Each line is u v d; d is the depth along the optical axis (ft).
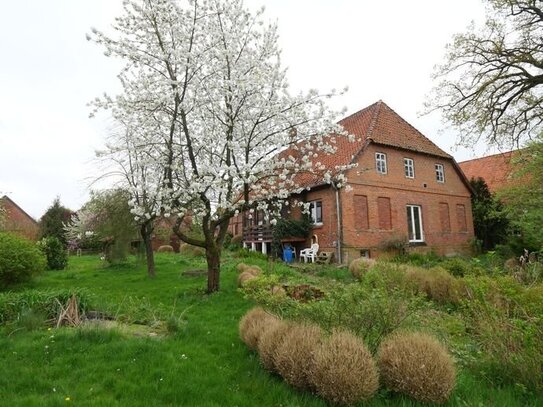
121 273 58.03
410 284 28.48
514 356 15.33
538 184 47.52
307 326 16.61
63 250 70.13
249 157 37.58
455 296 27.61
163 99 33.37
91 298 28.02
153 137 38.47
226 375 16.51
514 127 53.83
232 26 36.09
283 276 42.98
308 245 72.54
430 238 78.74
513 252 50.01
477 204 85.87
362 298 18.34
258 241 79.05
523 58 49.60
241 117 36.50
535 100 52.24
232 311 29.12
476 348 17.39
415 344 14.47
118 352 18.84
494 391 14.52
